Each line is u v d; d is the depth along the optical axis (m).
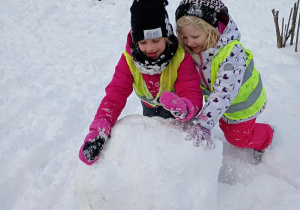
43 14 4.65
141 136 1.49
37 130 2.64
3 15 4.61
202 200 1.44
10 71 3.38
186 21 1.56
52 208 2.04
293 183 2.05
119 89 1.76
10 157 2.39
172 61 1.67
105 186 1.37
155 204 1.37
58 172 2.30
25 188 2.20
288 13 4.27
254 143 2.13
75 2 4.98
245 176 2.14
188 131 1.55
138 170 1.38
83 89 3.16
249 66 1.88
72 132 2.67
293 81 2.94
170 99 1.42
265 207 1.88
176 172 1.39
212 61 1.71
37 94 3.05
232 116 1.98
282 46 3.51
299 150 2.27
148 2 1.46
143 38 1.49
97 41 4.03
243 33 3.96
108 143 1.53
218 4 1.57
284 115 2.58
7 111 2.84
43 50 3.84
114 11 4.74
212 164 1.53
